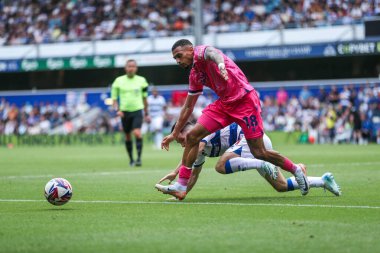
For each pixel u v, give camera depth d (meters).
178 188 23.61
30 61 106.44
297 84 91.19
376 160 48.16
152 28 106.25
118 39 105.12
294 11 97.25
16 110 103.69
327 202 22.75
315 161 47.59
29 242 15.79
